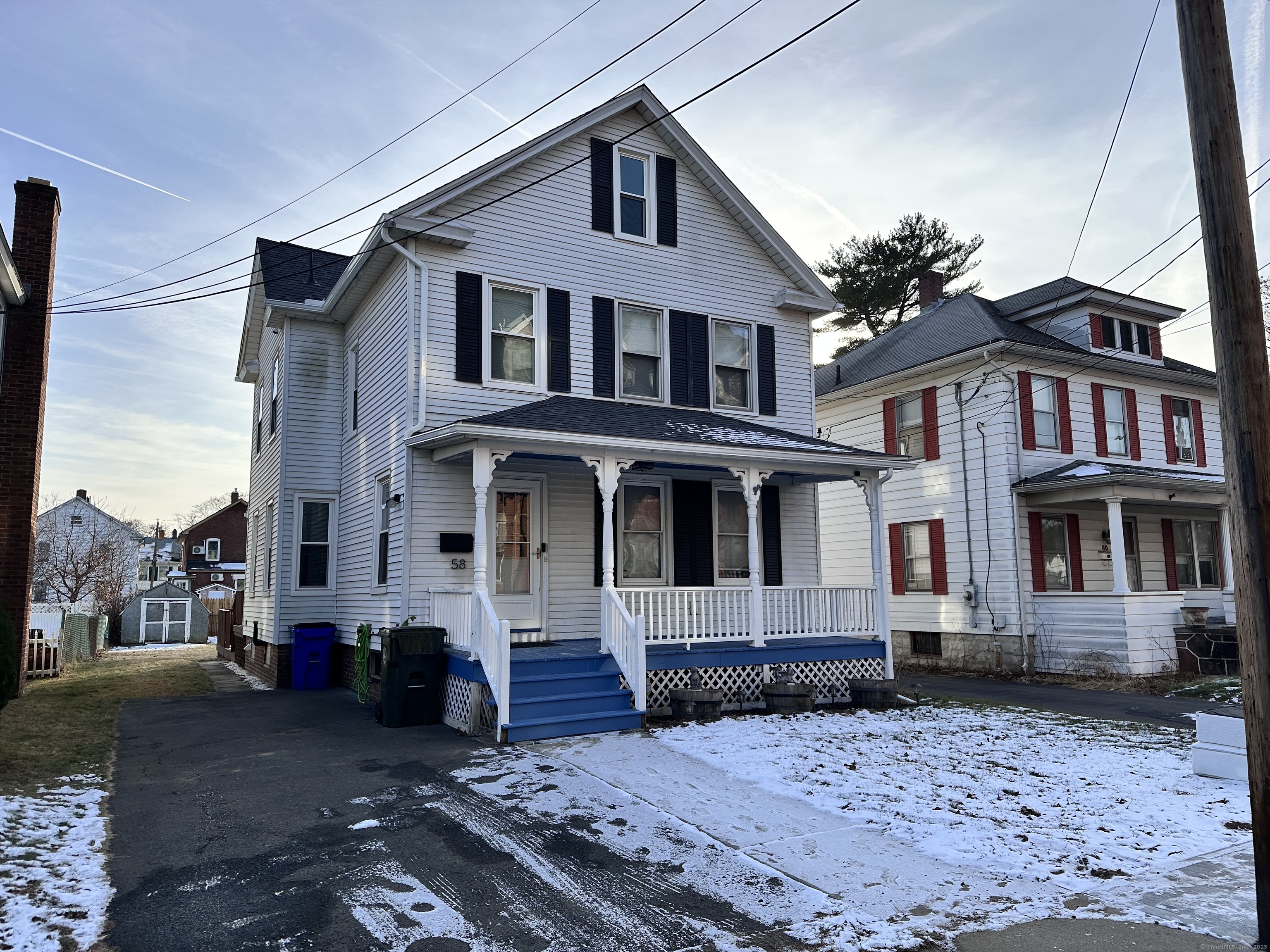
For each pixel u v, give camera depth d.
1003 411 17.25
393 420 12.48
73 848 5.68
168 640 34.44
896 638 19.45
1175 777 7.64
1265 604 4.48
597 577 12.82
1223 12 4.91
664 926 4.49
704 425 12.64
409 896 4.89
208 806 6.77
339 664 15.04
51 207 13.72
